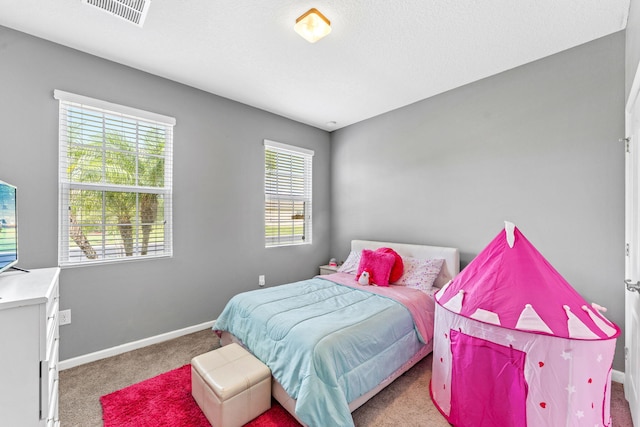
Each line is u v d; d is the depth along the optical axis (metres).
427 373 2.23
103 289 2.45
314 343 1.62
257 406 1.71
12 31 2.06
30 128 2.13
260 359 1.90
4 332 1.09
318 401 1.47
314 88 3.01
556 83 2.37
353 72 2.67
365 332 1.82
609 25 2.02
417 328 2.20
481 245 2.81
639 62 1.60
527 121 2.52
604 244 2.15
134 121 2.63
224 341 2.48
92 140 2.41
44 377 1.18
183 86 2.91
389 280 2.94
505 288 1.56
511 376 1.42
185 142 2.93
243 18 1.94
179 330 2.88
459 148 2.98
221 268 3.21
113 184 2.51
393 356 1.95
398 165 3.56
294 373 1.61
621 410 1.79
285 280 3.87
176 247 2.86
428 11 1.87
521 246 1.67
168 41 2.20
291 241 4.00
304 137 4.10
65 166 2.30
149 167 2.72
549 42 2.21
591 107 2.21
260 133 3.58
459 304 1.67
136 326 2.62
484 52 2.34
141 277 2.65
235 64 2.53
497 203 2.71
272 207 3.77
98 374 2.18
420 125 3.32
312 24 1.92
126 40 2.19
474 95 2.86
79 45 2.25
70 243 2.32
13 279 1.47
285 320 1.91
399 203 3.55
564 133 2.33
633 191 1.82
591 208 2.21
